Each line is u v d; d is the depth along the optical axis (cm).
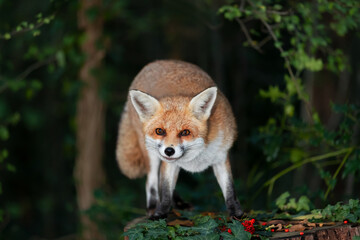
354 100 1409
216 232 644
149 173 851
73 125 1448
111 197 1305
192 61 1748
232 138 766
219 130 741
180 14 1563
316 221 705
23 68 1650
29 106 1700
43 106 1781
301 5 941
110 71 1404
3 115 1444
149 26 1544
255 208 1442
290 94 1002
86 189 1347
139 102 729
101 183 1362
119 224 1261
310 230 662
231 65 1681
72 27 1316
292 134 1058
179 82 795
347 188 1233
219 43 1577
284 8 1084
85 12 1261
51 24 1253
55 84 1614
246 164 1569
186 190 1130
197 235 625
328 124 1313
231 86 1692
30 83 1180
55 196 1781
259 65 1741
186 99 730
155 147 722
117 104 1501
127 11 1452
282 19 992
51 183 1788
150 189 848
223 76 1597
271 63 1723
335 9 972
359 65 1386
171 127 708
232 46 1670
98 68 1324
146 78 850
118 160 933
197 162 758
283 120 1053
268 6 980
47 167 1803
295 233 662
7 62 1207
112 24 1440
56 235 1738
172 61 866
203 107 715
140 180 1589
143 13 1759
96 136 1345
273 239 638
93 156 1347
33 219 1786
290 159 1063
